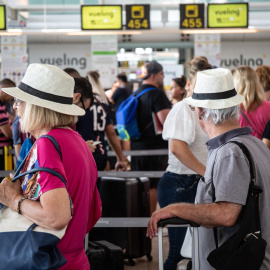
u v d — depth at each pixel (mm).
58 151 2320
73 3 17812
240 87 4695
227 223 2490
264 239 2572
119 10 12953
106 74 15688
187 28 12734
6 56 14625
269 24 17219
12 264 2211
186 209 2607
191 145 3773
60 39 18812
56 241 2227
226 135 2646
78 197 2381
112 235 4570
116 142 5434
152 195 5539
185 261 3318
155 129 5762
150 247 4871
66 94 2418
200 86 2730
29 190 2285
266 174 2600
